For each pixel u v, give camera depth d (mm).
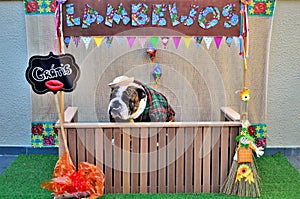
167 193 2697
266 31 3350
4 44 3428
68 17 2660
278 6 3395
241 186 2660
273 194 2717
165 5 2678
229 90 3410
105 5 2672
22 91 3508
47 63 2504
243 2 2664
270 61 3477
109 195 2648
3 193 2701
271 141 3600
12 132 3568
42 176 3031
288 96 3539
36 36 3334
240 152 2611
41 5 3287
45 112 3459
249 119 3482
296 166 3328
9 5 3361
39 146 3529
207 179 2707
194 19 2682
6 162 3396
